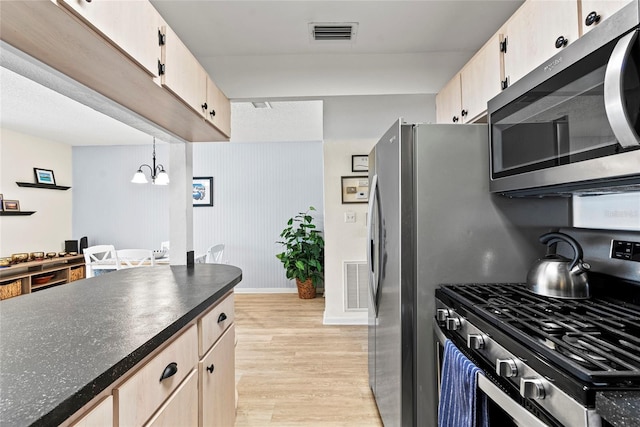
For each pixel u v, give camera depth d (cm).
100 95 143
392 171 164
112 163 540
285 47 245
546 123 114
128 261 372
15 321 101
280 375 246
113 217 540
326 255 369
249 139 514
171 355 102
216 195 545
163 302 124
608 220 132
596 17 106
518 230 154
